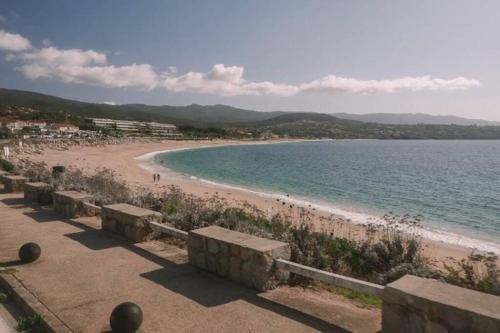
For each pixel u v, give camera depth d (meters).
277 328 3.58
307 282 4.76
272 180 38.50
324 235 6.54
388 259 6.05
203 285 4.61
